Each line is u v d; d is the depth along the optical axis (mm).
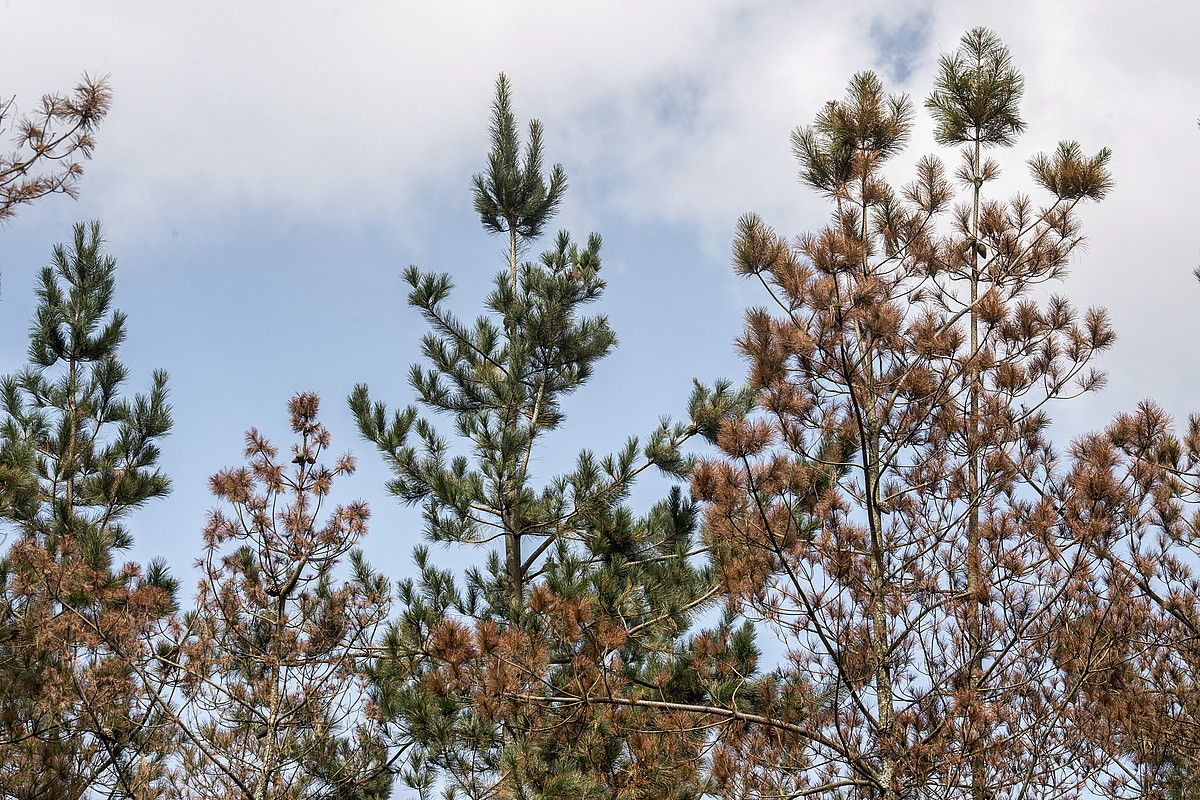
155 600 12188
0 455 13539
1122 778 10766
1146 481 10570
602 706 10648
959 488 10977
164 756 11297
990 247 12414
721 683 11195
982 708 9562
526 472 17469
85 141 8852
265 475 12133
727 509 9773
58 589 11734
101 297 19078
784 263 10328
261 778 11047
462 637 9555
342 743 12164
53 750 11164
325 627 11727
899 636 10023
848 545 10320
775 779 10023
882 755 9789
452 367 18281
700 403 17641
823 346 10078
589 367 18578
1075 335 11891
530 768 10578
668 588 15570
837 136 11617
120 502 18016
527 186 19203
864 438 10258
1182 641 11352
